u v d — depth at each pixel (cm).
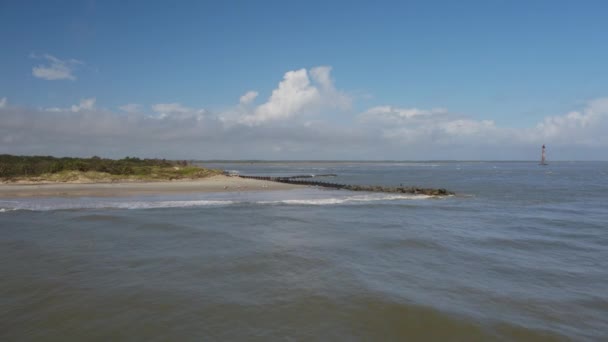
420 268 1429
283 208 3061
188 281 1245
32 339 866
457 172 12862
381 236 1969
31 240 1800
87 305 1046
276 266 1415
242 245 1734
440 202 3700
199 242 1786
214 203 3325
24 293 1126
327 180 7994
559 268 1464
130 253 1573
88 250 1619
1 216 2484
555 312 1055
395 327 948
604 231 2216
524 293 1191
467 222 2494
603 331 951
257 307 1047
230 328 926
